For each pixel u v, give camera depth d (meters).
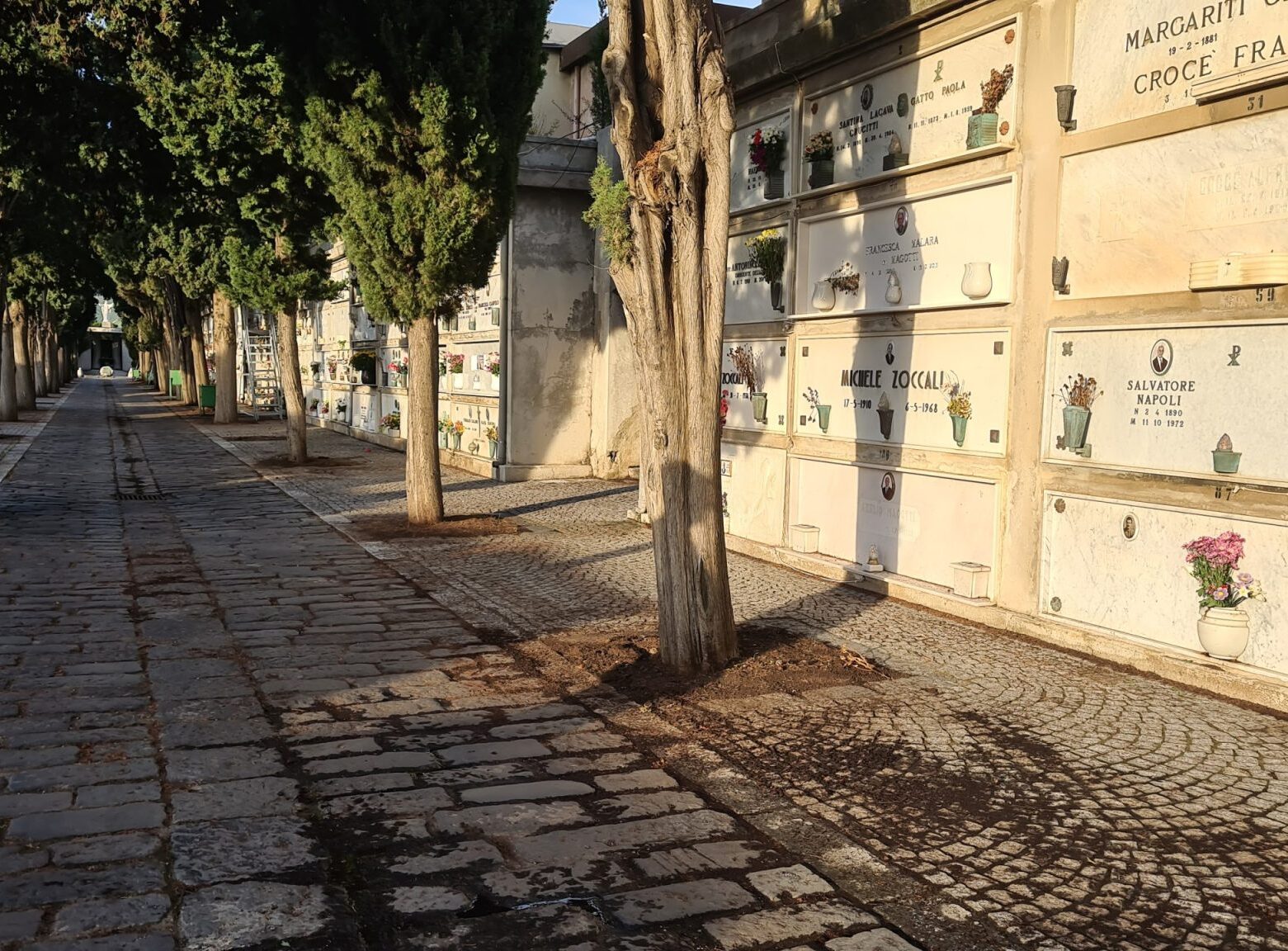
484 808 4.51
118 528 12.54
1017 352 8.09
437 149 11.52
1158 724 5.83
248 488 16.98
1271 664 6.25
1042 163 7.81
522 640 7.57
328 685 6.32
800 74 10.62
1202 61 6.62
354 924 3.50
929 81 8.95
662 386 6.60
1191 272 6.46
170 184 13.85
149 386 79.50
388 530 12.54
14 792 4.54
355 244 12.08
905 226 9.23
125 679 6.34
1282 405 6.18
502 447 18.30
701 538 6.68
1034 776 5.03
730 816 4.51
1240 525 6.43
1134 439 7.11
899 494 9.38
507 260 17.94
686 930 3.53
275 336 39.72
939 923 3.63
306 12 11.46
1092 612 7.43
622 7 6.48
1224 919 3.69
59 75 11.77
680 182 6.34
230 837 4.14
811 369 10.66
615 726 5.68
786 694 6.26
